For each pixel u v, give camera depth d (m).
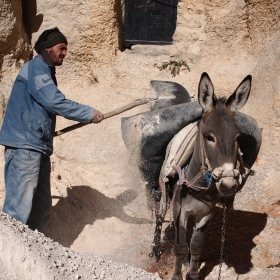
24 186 5.08
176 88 5.87
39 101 4.98
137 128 5.25
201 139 4.62
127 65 9.08
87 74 9.14
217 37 8.90
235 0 8.81
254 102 8.13
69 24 8.89
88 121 5.12
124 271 4.32
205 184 4.71
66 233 6.03
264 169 7.45
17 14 8.43
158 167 5.34
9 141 5.09
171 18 9.56
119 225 6.43
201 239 5.12
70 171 6.98
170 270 5.67
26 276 4.00
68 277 3.91
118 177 7.51
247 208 6.97
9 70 8.42
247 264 5.64
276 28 8.12
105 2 8.77
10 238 4.21
